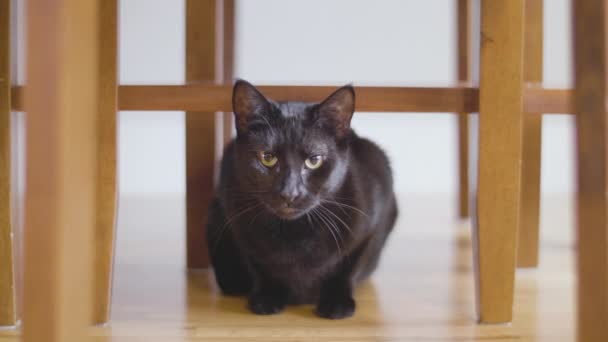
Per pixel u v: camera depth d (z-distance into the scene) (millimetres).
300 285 1319
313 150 1212
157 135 2762
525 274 1564
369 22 2510
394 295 1390
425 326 1187
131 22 2441
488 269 1173
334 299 1268
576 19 756
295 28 2498
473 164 1200
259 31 2492
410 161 2857
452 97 1199
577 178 774
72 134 700
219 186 1396
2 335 1094
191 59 1507
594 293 762
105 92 1113
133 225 2193
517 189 1141
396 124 2824
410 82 2559
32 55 666
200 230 1604
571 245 1902
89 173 770
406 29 2520
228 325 1188
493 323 1195
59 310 684
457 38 2043
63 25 667
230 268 1389
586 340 774
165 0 2438
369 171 1379
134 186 2803
